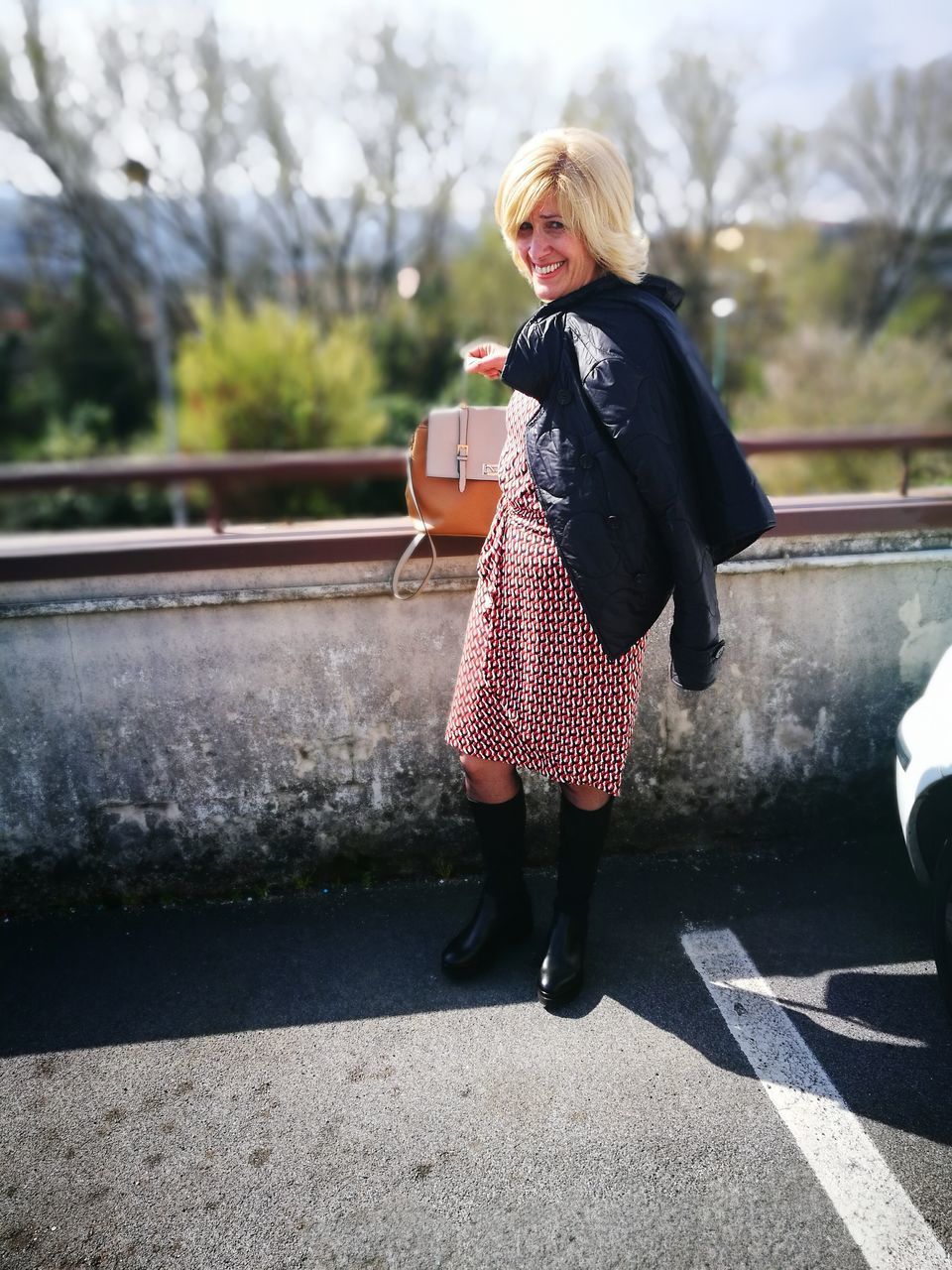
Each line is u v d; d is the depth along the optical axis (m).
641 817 2.38
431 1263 1.34
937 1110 1.58
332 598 2.12
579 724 1.64
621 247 1.46
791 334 22.73
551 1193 1.44
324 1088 1.68
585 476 1.41
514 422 1.63
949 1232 1.37
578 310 1.44
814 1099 1.62
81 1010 1.91
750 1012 1.84
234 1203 1.45
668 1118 1.58
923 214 25.73
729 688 2.31
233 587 2.09
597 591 1.46
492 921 1.97
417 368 23.59
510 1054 1.75
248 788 2.24
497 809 1.88
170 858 2.27
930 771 1.76
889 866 2.34
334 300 24.33
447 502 1.91
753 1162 1.49
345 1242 1.38
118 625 2.09
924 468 3.38
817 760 2.40
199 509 14.16
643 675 2.27
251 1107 1.64
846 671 2.35
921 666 2.38
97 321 23.45
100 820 2.21
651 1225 1.39
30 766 2.15
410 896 2.28
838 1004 1.85
